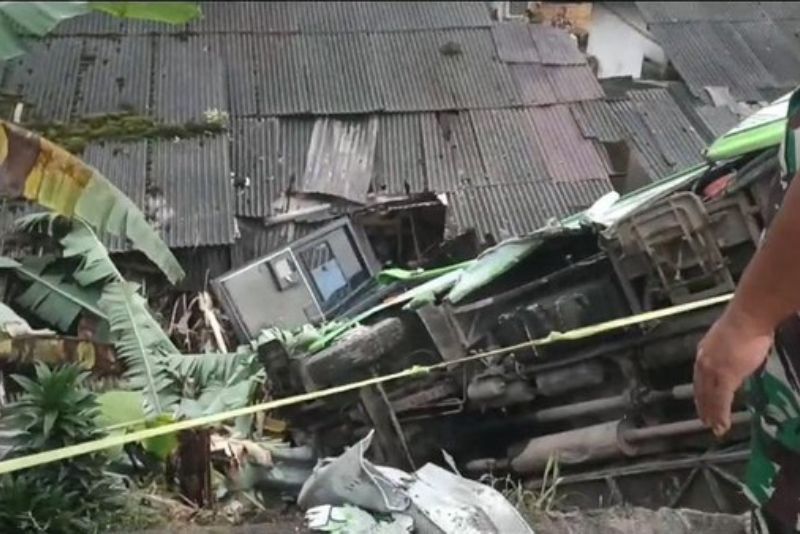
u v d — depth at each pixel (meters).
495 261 6.53
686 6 13.24
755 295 1.96
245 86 11.36
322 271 9.83
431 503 3.79
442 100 11.41
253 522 4.23
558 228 6.35
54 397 4.39
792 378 2.27
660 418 5.86
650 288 5.60
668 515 4.02
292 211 10.20
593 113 11.45
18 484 4.04
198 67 11.50
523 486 6.02
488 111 11.34
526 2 13.26
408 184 10.52
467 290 6.39
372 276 10.06
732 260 5.40
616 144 11.11
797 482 2.40
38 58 11.31
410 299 6.82
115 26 11.96
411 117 11.23
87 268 7.94
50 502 4.07
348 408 6.82
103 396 5.73
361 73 11.66
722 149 5.61
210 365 6.92
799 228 1.84
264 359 6.95
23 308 8.06
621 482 5.87
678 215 5.39
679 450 5.81
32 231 8.52
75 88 10.98
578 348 6.03
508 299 6.29
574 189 10.50
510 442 6.77
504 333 6.29
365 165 10.66
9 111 10.52
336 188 10.38
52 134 10.30
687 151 10.97
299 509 4.54
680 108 11.59
